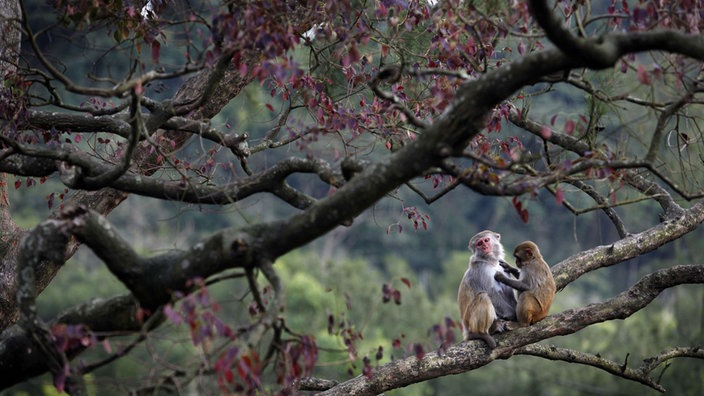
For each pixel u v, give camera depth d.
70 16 8.48
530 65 6.08
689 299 23.45
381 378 8.80
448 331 6.46
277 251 6.50
